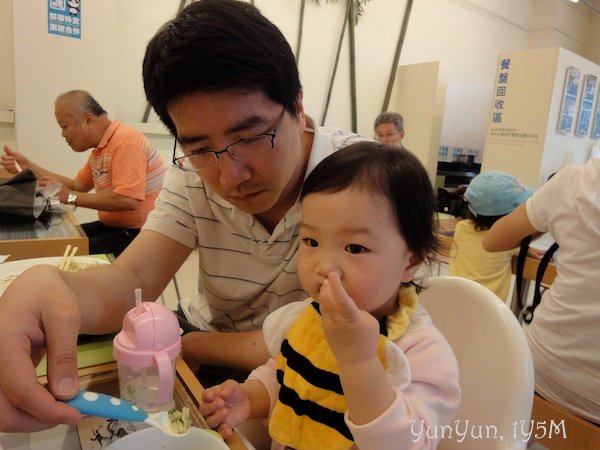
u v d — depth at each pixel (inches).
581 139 177.3
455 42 219.1
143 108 141.9
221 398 24.4
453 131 198.5
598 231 42.6
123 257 34.1
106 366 26.5
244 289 37.9
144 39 137.5
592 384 43.7
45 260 41.6
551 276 68.3
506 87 165.9
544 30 248.8
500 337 29.8
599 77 176.9
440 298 34.1
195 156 25.5
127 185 87.4
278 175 26.9
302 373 24.7
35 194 61.7
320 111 183.0
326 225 22.9
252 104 23.5
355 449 23.7
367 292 22.5
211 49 21.5
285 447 26.3
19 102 115.7
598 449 42.4
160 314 22.2
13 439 20.8
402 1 193.2
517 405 27.4
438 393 23.3
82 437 21.2
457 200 99.0
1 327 19.4
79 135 88.8
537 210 51.1
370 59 190.9
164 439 20.1
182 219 36.6
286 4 162.4
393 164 24.1
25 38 113.6
